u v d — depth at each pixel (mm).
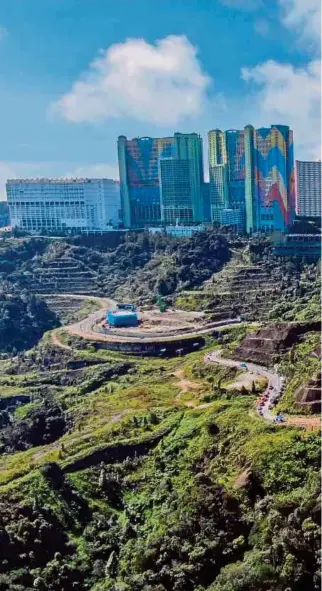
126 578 82000
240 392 127625
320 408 107188
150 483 104000
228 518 84562
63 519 95000
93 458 110875
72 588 82812
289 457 90688
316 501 76750
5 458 121125
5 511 91688
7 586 79812
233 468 96750
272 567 71875
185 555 81688
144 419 124812
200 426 113750
